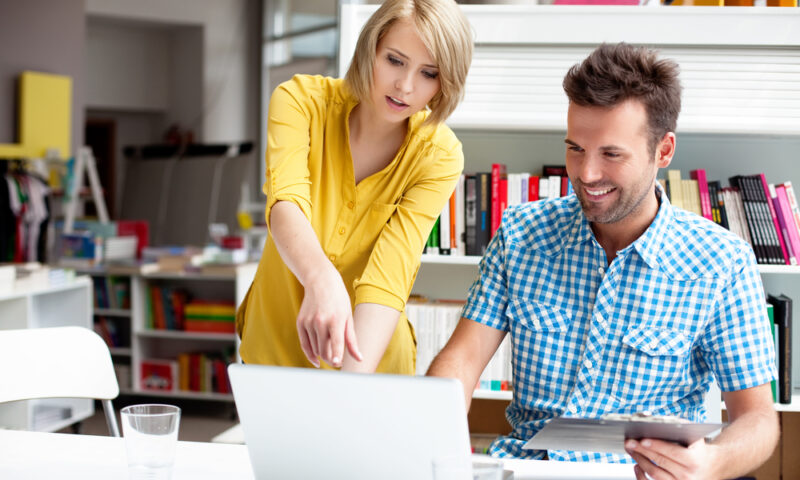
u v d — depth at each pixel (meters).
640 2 2.72
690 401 1.55
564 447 1.18
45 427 4.30
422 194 1.66
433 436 1.00
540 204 1.68
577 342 1.57
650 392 1.52
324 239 1.69
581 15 2.41
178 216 11.86
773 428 1.35
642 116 1.35
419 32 1.45
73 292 4.75
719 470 1.17
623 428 1.03
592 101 1.35
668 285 1.51
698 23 2.37
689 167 2.73
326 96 1.66
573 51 2.45
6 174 8.26
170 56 13.34
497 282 1.65
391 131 1.66
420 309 2.58
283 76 11.86
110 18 12.20
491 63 2.48
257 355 1.75
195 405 5.76
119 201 13.17
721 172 2.72
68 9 9.54
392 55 1.48
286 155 1.54
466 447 1.00
